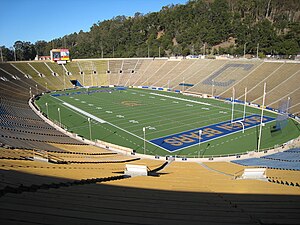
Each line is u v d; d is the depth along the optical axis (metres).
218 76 82.81
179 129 45.47
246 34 113.06
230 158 32.66
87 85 97.56
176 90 83.19
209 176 22.02
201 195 13.91
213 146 37.84
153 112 57.09
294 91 61.59
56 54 103.75
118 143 39.88
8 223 7.70
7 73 88.00
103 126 48.16
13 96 71.62
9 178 14.06
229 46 117.81
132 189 14.66
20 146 28.22
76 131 45.69
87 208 9.92
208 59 95.00
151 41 140.00
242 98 67.06
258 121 49.22
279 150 34.78
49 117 54.25
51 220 8.24
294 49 90.94
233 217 10.02
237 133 42.97
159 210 10.59
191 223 9.09
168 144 38.97
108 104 66.00
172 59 103.56
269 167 26.02
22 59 141.75
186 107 61.38
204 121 49.78
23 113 54.22
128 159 31.56
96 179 17.33
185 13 149.50
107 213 9.60
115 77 102.12
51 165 21.88
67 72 101.69
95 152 33.53
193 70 92.06
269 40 99.50
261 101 62.75
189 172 24.73
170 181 18.11
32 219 8.16
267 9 143.12
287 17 135.88
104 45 152.38
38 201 10.16
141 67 105.31
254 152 33.88
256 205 11.95
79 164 24.77
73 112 58.28
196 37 128.88
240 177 20.75
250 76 75.94
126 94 80.38
